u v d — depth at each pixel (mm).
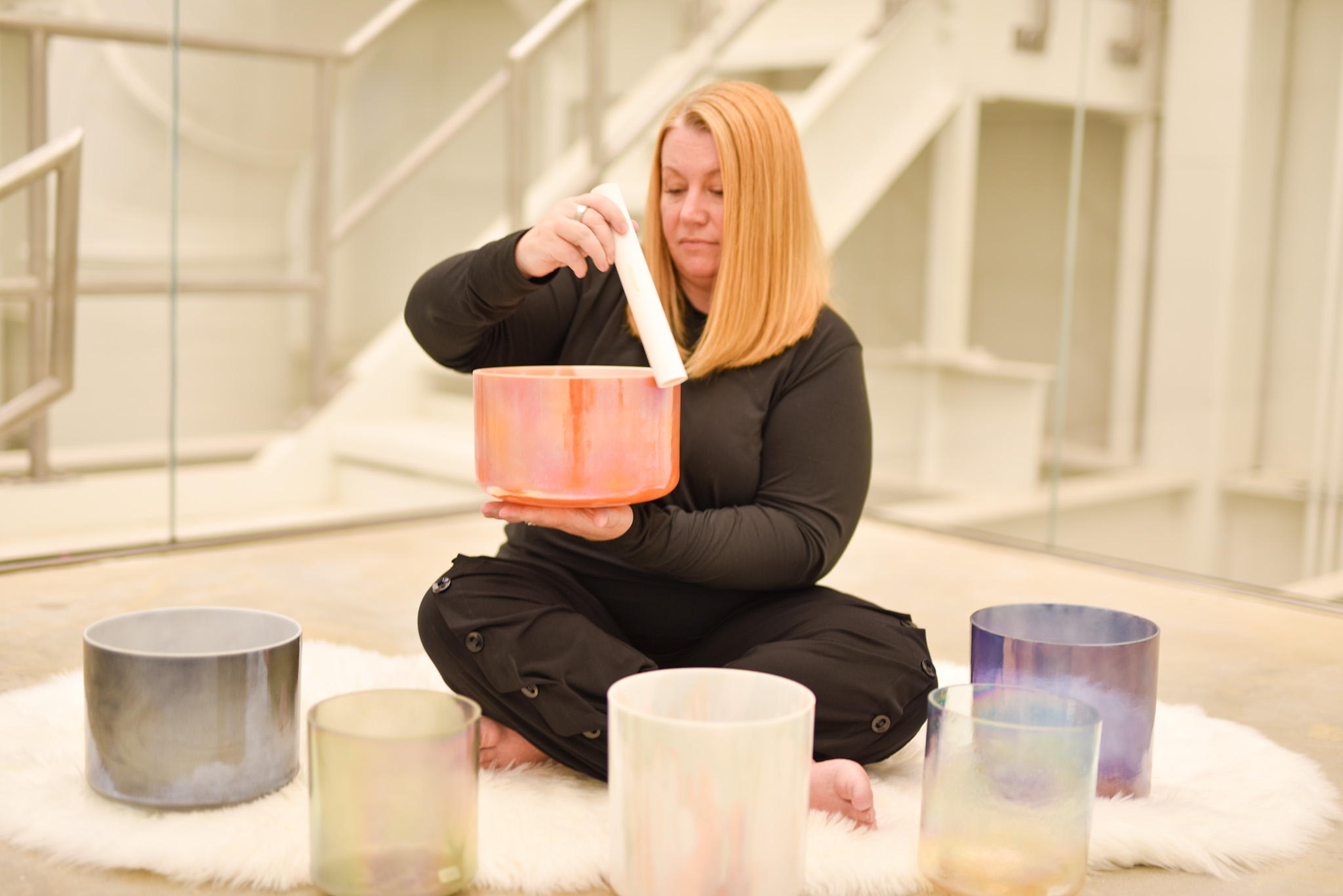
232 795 1041
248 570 2031
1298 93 2029
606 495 986
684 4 3039
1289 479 2066
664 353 991
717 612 1246
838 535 1202
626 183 3068
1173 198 2193
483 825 1024
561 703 1103
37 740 1194
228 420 2658
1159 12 2189
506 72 3004
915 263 2623
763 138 1175
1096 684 1112
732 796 866
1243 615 1928
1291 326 2055
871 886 957
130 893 925
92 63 2162
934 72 2566
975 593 2018
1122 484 2287
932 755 957
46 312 2145
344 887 897
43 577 1945
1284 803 1137
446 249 3191
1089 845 1025
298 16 2781
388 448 2678
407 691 998
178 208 2635
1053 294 2383
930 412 2607
